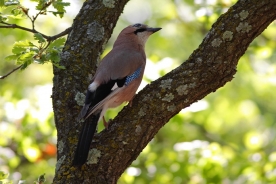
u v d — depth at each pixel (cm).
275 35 1436
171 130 1420
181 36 1598
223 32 696
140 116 695
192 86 693
